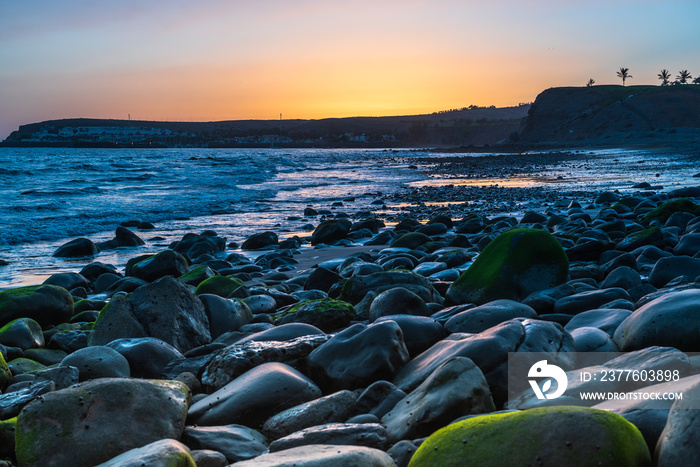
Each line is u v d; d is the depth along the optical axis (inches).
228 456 157.6
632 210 739.4
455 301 315.9
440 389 160.1
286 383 186.9
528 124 7672.2
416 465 121.0
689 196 896.9
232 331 295.3
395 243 598.5
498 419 120.5
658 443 114.0
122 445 157.8
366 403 175.2
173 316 280.2
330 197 1273.4
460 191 1336.1
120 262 628.1
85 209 1039.0
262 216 981.2
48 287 360.8
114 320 277.7
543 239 311.0
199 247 645.9
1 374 228.1
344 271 435.5
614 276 317.1
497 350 182.1
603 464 105.7
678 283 297.0
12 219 906.7
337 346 205.5
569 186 1381.6
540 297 282.8
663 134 5128.0
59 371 212.2
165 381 185.3
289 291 419.8
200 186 1539.1
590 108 7037.4
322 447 136.0
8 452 170.6
